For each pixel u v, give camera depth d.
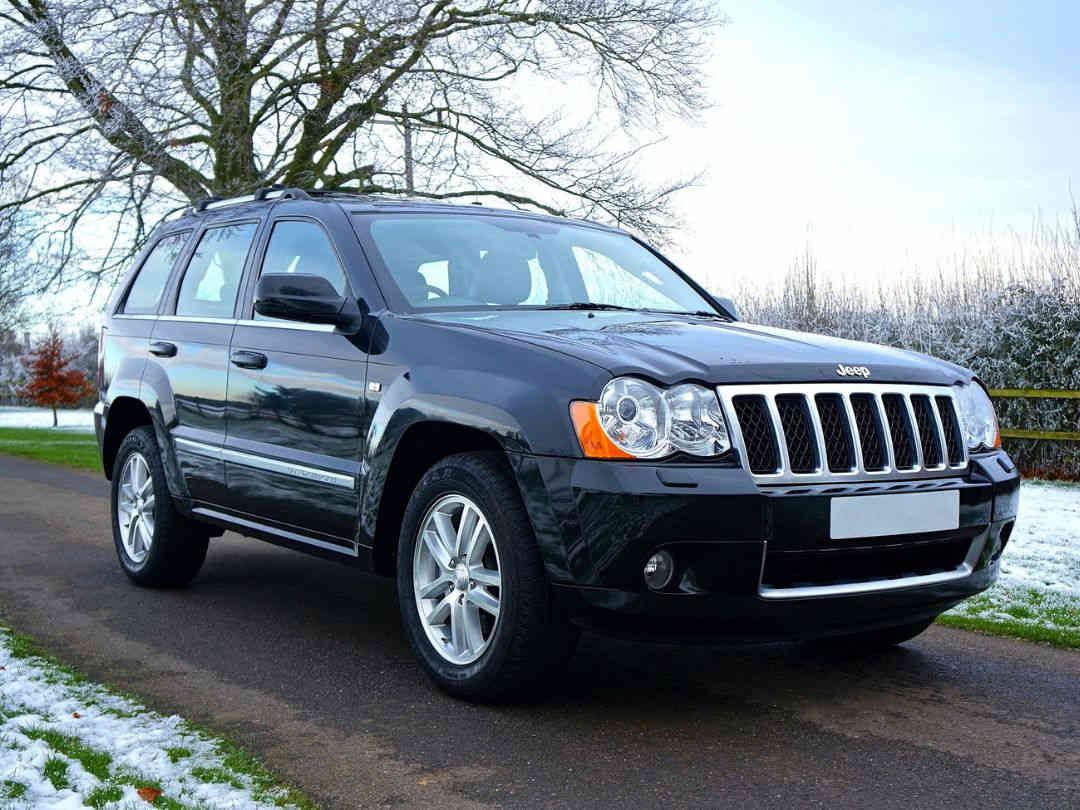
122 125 15.24
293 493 4.37
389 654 4.33
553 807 2.77
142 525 5.65
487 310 4.27
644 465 3.18
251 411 4.65
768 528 3.20
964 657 4.41
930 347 16.08
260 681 3.92
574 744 3.25
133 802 2.67
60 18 15.23
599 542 3.19
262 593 5.53
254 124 15.95
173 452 5.25
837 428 3.44
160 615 5.00
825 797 2.86
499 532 3.45
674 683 3.94
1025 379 14.87
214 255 5.36
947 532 3.57
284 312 4.19
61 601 5.29
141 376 5.55
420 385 3.75
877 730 3.43
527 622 3.39
